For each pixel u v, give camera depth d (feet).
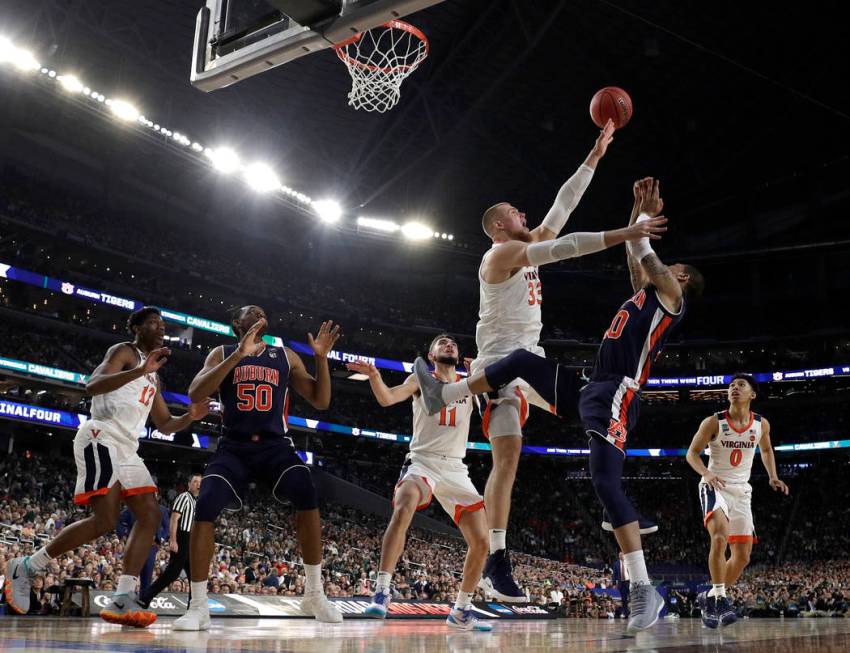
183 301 121.29
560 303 156.04
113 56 103.50
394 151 129.18
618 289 156.15
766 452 26.21
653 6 102.99
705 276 150.61
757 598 95.14
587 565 120.47
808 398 137.59
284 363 18.15
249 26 25.22
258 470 17.57
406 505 19.54
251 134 121.49
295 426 119.03
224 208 136.05
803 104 121.08
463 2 101.86
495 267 17.90
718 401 142.92
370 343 146.51
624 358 15.53
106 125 110.93
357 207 142.31
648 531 15.24
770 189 144.36
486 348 19.02
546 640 12.35
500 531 18.08
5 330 100.68
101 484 17.34
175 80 108.17
